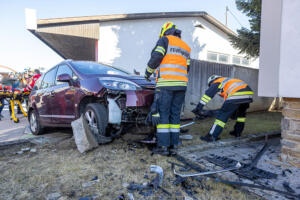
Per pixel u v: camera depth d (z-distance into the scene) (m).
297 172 1.99
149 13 8.38
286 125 2.20
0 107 6.70
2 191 1.72
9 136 3.93
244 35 8.04
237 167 2.08
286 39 2.07
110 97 2.73
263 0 2.30
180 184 1.84
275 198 1.53
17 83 6.65
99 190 1.73
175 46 2.59
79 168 2.19
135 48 8.62
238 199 1.59
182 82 2.62
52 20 7.80
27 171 2.12
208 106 5.84
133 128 3.22
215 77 3.49
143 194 1.67
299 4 1.96
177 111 2.77
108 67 3.76
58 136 3.84
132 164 2.29
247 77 7.35
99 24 8.46
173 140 2.73
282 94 2.11
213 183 1.86
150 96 2.76
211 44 9.91
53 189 1.75
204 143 3.03
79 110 3.08
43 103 3.86
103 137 2.80
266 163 2.26
